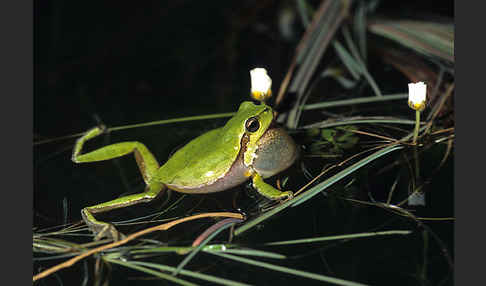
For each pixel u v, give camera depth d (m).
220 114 0.46
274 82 0.48
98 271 0.39
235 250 0.40
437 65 0.48
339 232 0.40
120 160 0.44
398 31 0.49
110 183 0.43
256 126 0.42
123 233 0.41
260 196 0.42
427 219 0.40
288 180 0.42
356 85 0.48
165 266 0.39
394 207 0.41
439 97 0.45
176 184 0.42
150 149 0.44
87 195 0.42
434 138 0.44
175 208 0.41
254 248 0.40
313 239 0.40
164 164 0.43
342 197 0.41
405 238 0.40
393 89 0.47
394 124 0.45
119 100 0.48
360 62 0.48
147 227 0.41
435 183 0.42
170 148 0.44
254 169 0.42
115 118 0.47
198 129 0.46
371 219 0.40
